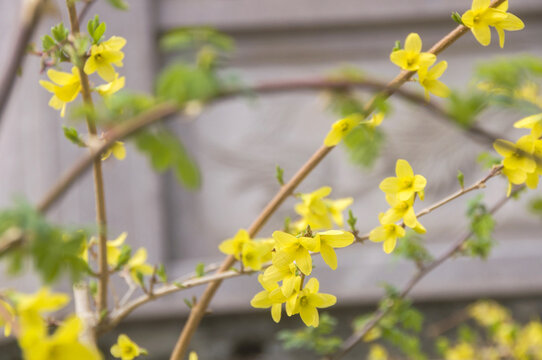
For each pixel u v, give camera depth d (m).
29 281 2.16
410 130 2.54
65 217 2.38
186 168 0.94
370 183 2.54
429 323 2.53
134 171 2.43
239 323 2.55
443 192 2.54
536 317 2.53
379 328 1.31
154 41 2.46
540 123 0.93
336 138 0.98
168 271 2.48
